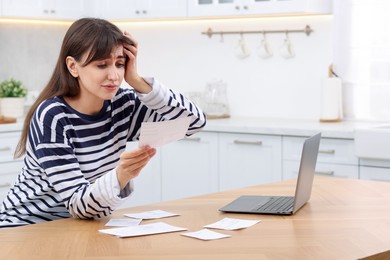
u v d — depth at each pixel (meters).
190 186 4.77
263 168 4.41
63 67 2.38
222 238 2.04
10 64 5.37
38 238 2.07
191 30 5.36
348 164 4.06
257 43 5.07
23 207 2.44
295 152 4.27
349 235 2.07
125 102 2.59
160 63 5.53
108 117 2.51
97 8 5.36
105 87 2.31
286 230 2.14
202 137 4.67
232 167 4.55
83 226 2.22
